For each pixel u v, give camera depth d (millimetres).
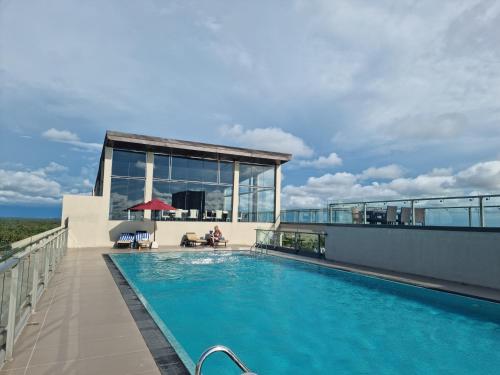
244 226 17609
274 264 11578
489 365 4410
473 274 7816
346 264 11039
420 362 4504
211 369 4215
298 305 6980
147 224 15266
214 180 17156
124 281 7258
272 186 18797
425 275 8883
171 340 3990
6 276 3342
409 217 9719
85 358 3467
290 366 4387
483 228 7695
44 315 4867
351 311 6578
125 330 4297
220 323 5918
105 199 14531
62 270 8531
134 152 15375
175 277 9477
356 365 4410
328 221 13734
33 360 3402
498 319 6113
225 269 10703
